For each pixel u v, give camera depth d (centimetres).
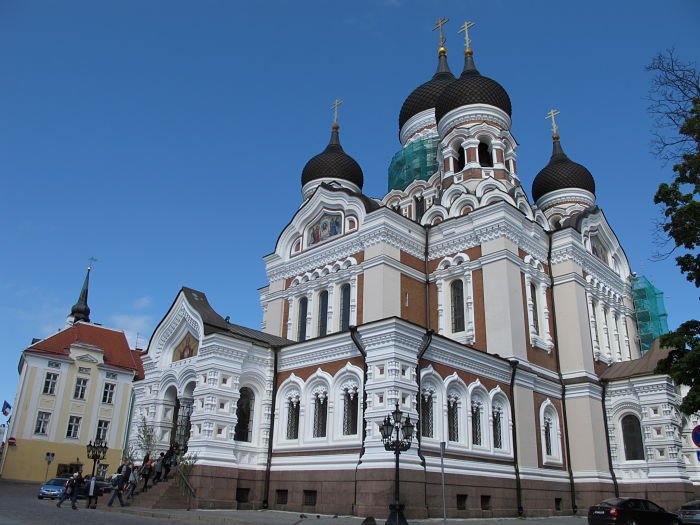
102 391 6100
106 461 5934
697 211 2153
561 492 3278
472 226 3625
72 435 5828
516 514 2906
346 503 2514
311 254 3972
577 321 3681
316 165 4978
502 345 3281
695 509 2552
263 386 3034
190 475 2664
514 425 3092
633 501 2450
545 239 3903
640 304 4512
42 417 5700
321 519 2317
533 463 3128
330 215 3997
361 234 3650
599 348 3925
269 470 2875
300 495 2708
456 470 2666
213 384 2811
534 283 3728
